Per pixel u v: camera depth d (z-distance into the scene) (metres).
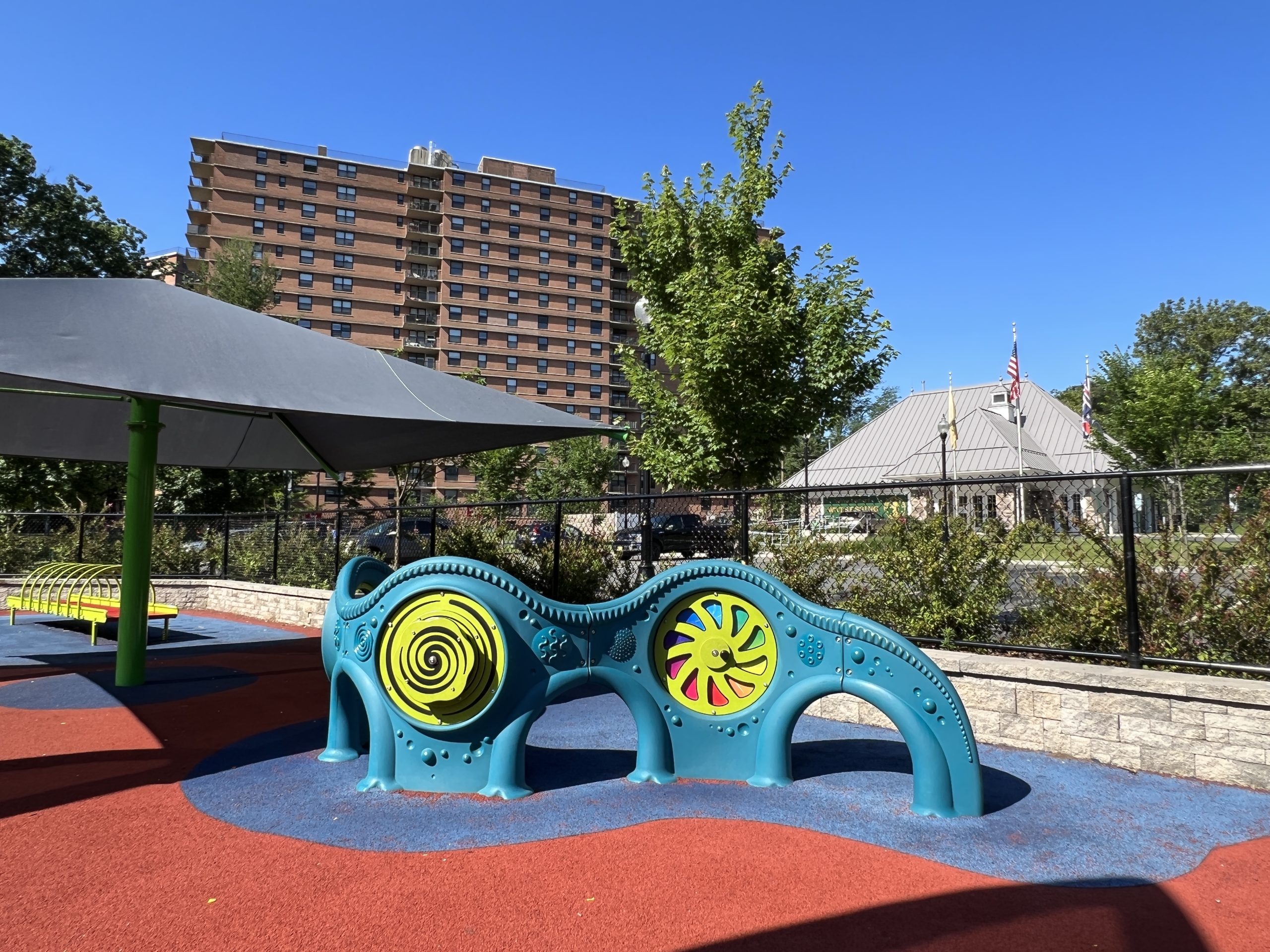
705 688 4.77
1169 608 5.47
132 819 4.02
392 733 4.54
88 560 14.77
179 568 15.05
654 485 13.74
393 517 12.05
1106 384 30.39
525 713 4.50
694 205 14.56
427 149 88.31
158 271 41.25
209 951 2.75
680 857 3.59
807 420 12.70
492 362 87.06
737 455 12.70
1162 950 2.80
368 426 8.48
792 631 4.63
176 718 6.25
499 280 87.75
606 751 5.33
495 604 4.50
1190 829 3.93
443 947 2.80
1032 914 3.06
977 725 5.54
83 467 23.09
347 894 3.20
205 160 79.31
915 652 4.29
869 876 3.39
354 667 4.70
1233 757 4.59
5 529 14.69
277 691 7.33
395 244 84.81
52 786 4.54
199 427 10.11
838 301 12.88
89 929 2.90
